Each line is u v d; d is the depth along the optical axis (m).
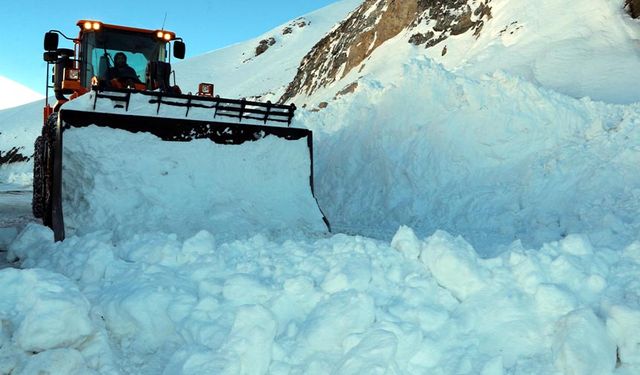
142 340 3.57
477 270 3.61
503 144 9.48
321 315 3.28
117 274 4.33
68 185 6.59
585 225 7.16
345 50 30.31
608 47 14.85
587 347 2.96
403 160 10.20
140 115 6.84
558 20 17.22
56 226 6.34
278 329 3.41
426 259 3.88
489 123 9.81
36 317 3.08
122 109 6.79
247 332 3.09
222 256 4.53
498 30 19.12
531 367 3.07
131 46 9.41
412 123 10.73
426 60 11.82
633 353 3.02
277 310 3.50
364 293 3.36
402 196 9.71
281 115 7.61
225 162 7.23
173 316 3.57
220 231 6.78
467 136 9.87
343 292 3.46
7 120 53.69
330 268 3.95
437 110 10.68
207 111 7.19
